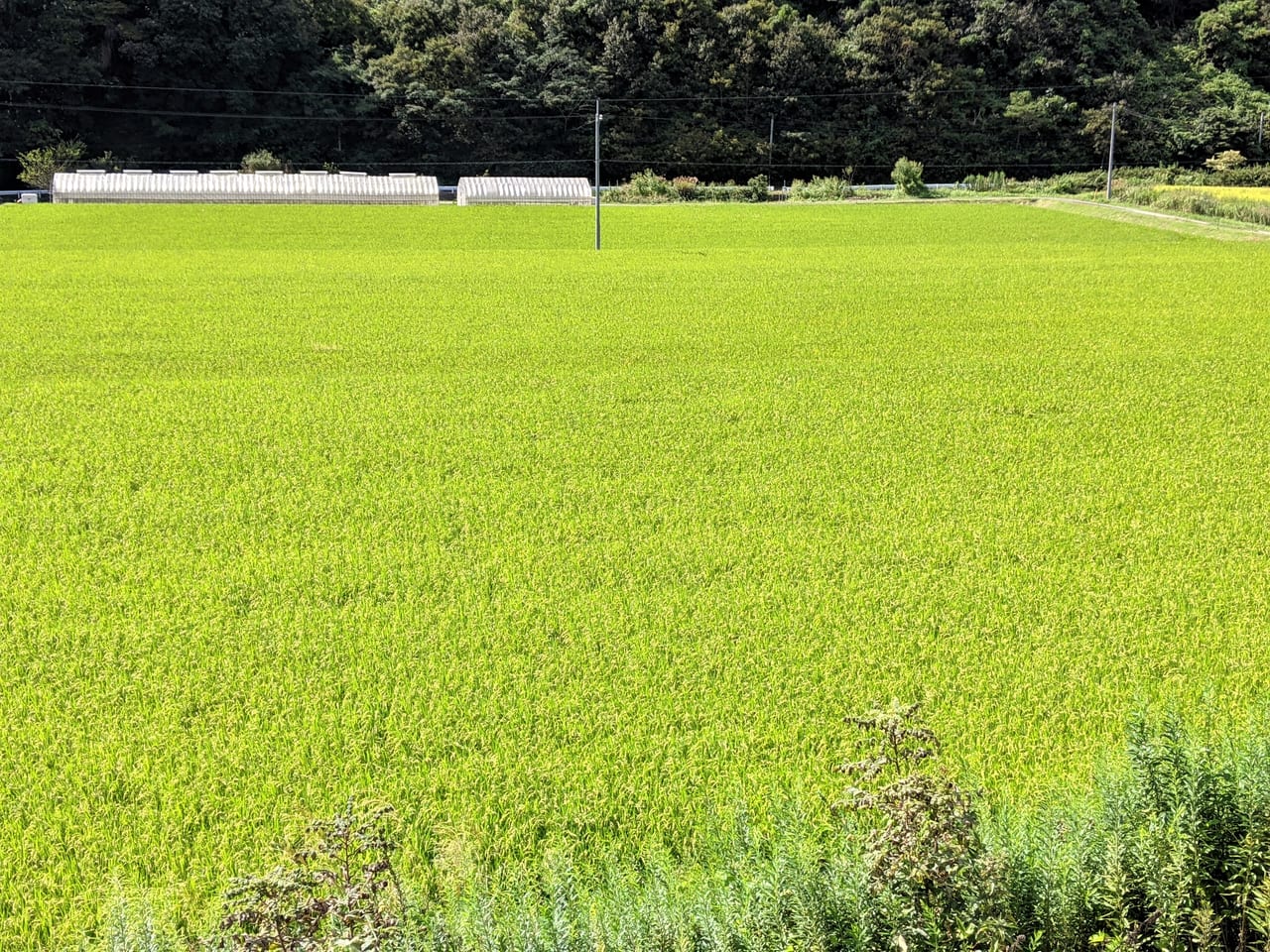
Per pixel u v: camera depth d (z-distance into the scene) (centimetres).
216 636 873
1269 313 2592
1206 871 472
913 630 895
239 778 668
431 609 930
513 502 1231
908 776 464
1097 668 821
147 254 3969
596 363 2016
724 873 483
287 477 1314
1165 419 1611
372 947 402
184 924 537
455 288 3083
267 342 2205
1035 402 1717
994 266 3684
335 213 6000
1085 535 1133
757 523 1170
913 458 1412
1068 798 549
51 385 1802
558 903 445
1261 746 515
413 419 1591
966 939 440
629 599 955
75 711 753
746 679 806
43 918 541
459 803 639
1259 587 988
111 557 1055
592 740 720
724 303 2780
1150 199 6278
